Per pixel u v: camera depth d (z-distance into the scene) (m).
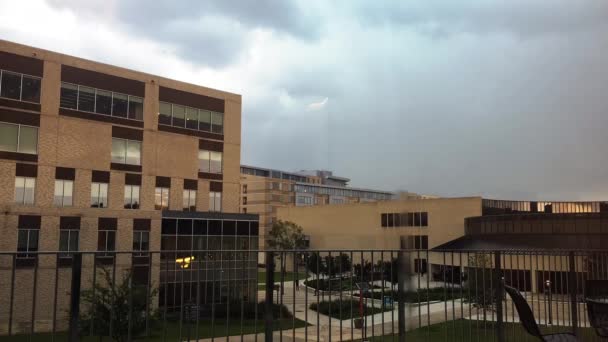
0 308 29.64
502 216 62.84
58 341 8.12
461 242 66.12
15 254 5.10
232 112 53.75
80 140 42.28
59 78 41.41
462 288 8.16
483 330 8.16
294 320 6.45
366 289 7.23
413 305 7.58
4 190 38.06
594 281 8.43
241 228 49.06
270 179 137.00
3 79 38.50
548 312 8.90
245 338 6.09
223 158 52.47
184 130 49.56
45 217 39.12
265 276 6.30
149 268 5.81
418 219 80.56
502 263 8.92
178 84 49.44
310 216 96.44
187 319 5.80
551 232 57.50
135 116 46.03
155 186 46.94
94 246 41.38
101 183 43.34
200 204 50.19
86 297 5.96
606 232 53.78
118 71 45.09
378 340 7.28
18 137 39.03
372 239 86.12
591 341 8.64
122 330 5.97
